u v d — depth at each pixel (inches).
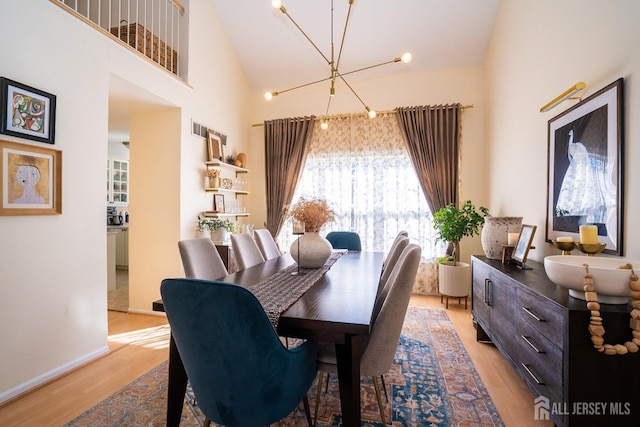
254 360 40.7
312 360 51.2
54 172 80.2
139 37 113.4
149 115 133.3
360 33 153.3
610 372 48.3
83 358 86.9
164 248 131.0
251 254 105.2
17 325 72.1
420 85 166.4
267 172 184.5
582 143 75.2
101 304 92.6
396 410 66.5
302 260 85.1
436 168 158.9
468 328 116.0
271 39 164.1
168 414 56.4
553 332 54.5
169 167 131.0
